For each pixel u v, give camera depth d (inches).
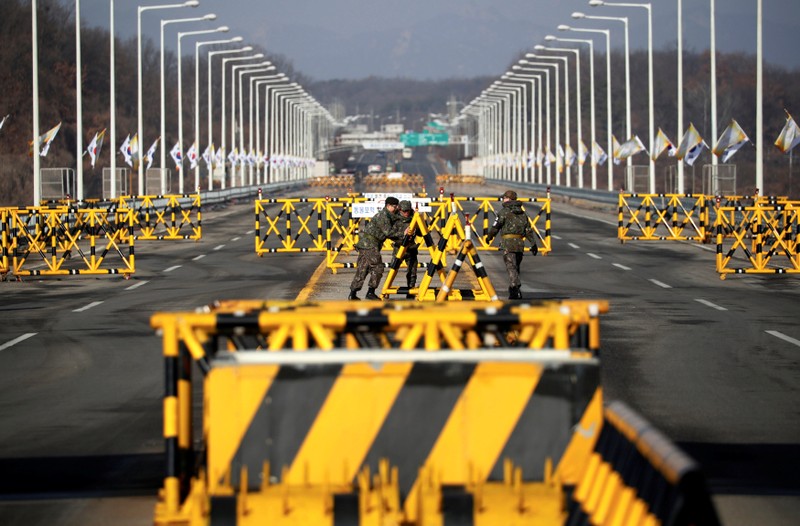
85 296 3627.0
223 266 4692.4
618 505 841.5
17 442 1647.4
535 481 952.9
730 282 3978.8
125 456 1553.9
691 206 7623.0
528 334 1073.5
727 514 1259.8
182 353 1034.1
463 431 955.3
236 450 952.9
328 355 957.2
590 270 4409.5
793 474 1430.9
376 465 952.9
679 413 1802.4
